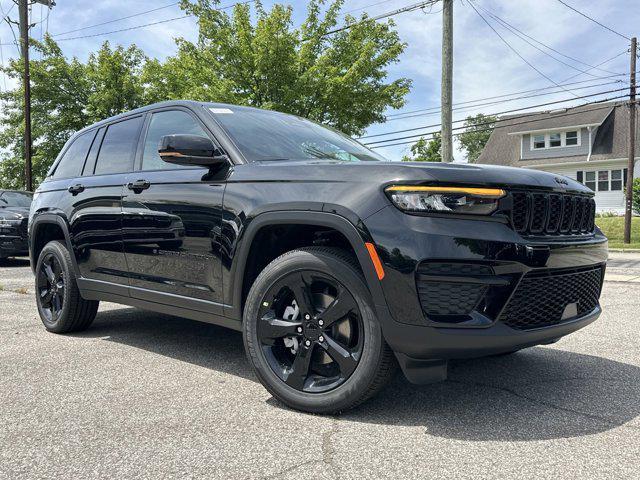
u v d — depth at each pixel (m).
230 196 2.95
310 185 2.63
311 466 2.03
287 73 16.02
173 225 3.28
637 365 3.42
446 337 2.26
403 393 2.87
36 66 23.38
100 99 23.75
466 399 2.78
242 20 16.19
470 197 2.29
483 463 2.05
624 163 30.42
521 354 3.69
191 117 3.48
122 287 3.75
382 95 17.16
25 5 20.52
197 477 1.95
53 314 4.43
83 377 3.17
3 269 10.35
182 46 16.84
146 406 2.69
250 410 2.63
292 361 2.75
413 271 2.27
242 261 2.85
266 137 3.34
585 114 32.25
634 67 19.98
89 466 2.04
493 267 2.27
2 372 3.27
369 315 2.41
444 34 14.16
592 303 2.89
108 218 3.81
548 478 1.93
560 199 2.58
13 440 2.28
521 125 34.88
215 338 4.21
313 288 2.64
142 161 3.74
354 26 16.75
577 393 2.87
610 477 1.93
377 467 2.02
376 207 2.38
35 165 24.22
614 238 20.75
